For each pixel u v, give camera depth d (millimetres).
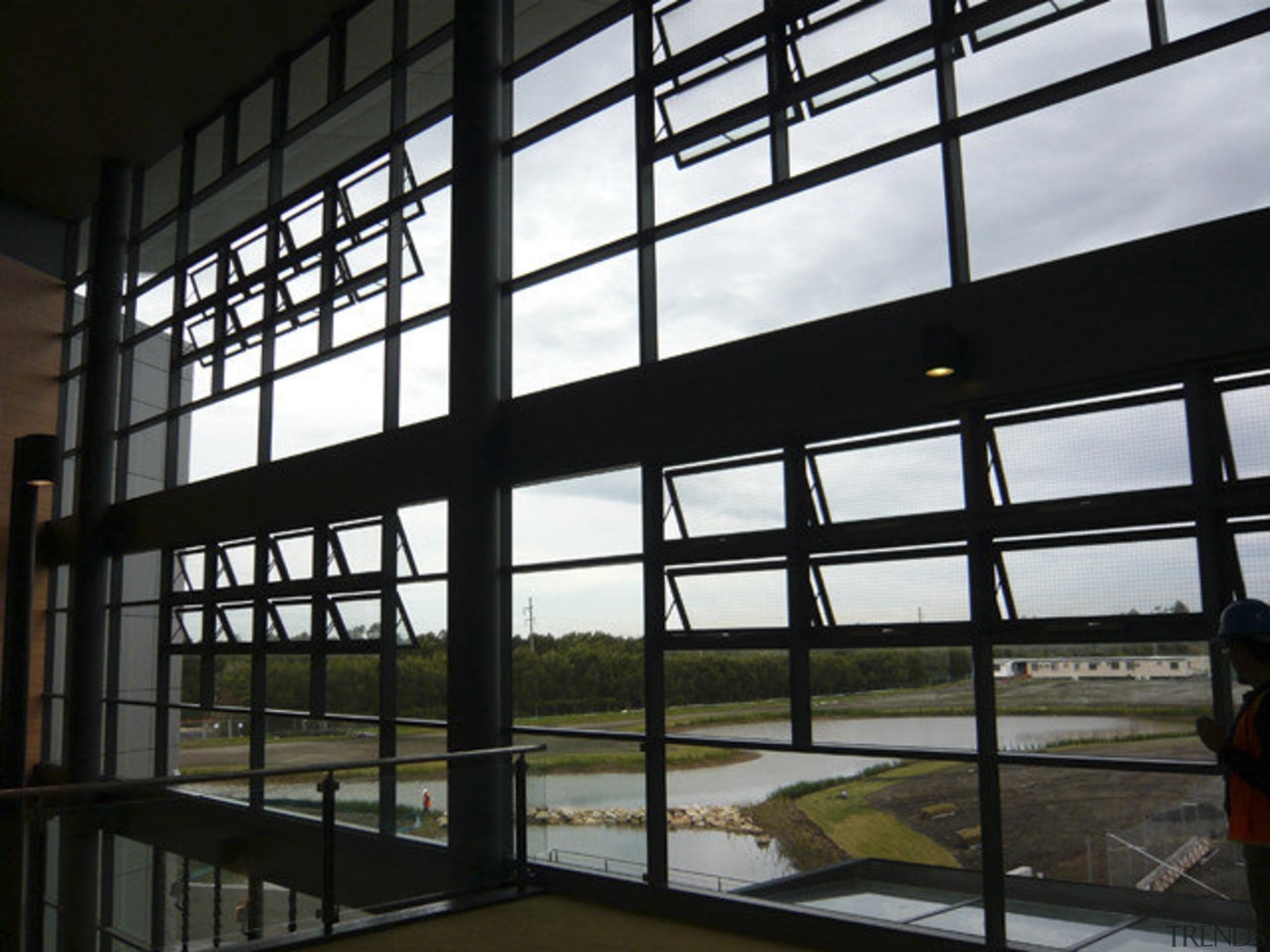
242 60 11742
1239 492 4570
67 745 12695
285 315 11102
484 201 8227
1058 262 5121
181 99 12539
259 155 11930
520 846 6816
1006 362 5262
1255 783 3256
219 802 5566
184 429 12758
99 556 13102
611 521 7398
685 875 6539
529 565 7832
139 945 5141
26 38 11047
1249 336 4473
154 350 14453
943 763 5621
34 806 4926
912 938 5199
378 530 9453
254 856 5637
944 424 5695
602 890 6570
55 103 12469
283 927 5668
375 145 10203
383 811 6262
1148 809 4848
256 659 10688
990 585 5387
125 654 13562
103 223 13797
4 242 15352
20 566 11883
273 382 11195
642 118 7648
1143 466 4918
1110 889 4930
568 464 7461
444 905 6312
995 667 5359
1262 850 3328
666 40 7676
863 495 5992
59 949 4902
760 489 6504
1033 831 5195
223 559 11461
